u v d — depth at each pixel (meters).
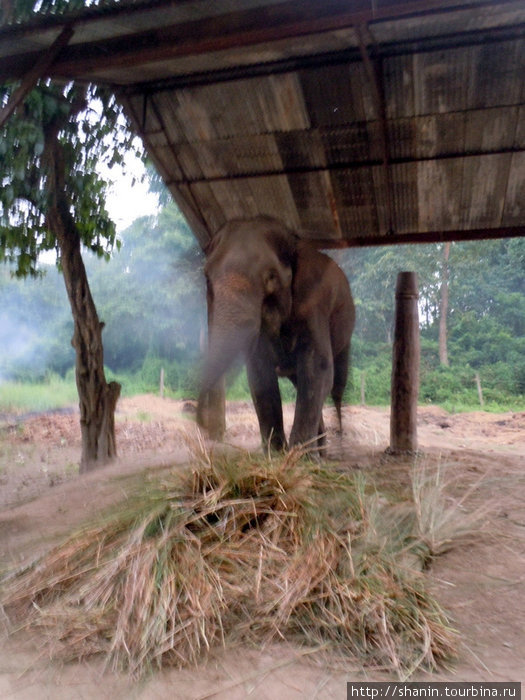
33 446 11.84
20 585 3.06
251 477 3.36
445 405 24.48
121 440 11.46
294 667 2.43
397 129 5.89
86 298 7.45
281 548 3.03
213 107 5.93
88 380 7.44
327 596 2.74
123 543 3.03
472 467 6.13
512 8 4.27
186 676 2.39
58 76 4.53
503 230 7.14
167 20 4.20
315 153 6.31
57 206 7.14
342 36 4.80
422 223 7.17
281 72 5.41
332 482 3.67
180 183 6.99
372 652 2.50
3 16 5.04
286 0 3.81
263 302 5.28
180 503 3.20
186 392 4.66
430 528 3.52
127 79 5.68
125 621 2.58
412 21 4.57
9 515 4.41
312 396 5.63
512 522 3.99
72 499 4.52
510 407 24.53
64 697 2.29
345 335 7.11
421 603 2.76
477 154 6.05
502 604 2.90
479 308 35.56
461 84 5.33
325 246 7.57
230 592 2.78
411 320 7.16
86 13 4.02
